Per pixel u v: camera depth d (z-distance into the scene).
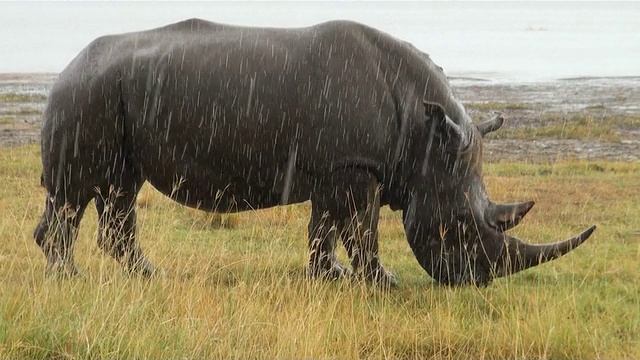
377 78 19.67
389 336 16.69
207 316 16.94
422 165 19.58
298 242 24.83
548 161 41.84
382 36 20.19
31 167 37.00
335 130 19.44
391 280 20.16
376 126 19.50
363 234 19.73
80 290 17.39
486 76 85.00
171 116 19.70
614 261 22.45
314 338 15.81
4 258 21.03
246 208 20.69
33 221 25.88
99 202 20.58
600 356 15.81
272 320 16.97
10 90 72.94
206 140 19.73
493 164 39.72
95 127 19.81
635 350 15.88
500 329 16.72
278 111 19.53
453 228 19.30
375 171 19.72
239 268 21.34
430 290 19.33
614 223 27.78
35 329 15.41
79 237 23.86
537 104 61.69
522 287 19.64
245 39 20.06
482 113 57.03
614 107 60.00
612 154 44.16
